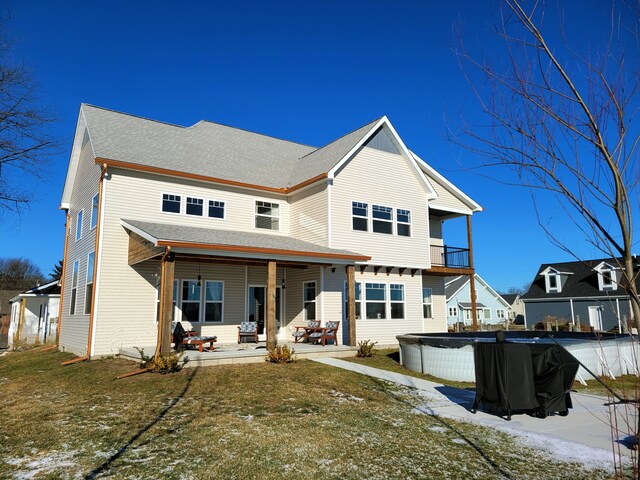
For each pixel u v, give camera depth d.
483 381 8.20
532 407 7.79
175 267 15.99
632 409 8.13
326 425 7.30
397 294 19.16
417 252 19.64
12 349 24.86
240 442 6.41
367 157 18.77
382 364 13.72
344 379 11.05
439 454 5.99
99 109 18.62
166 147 17.95
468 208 22.73
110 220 14.84
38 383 11.38
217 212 17.23
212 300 16.67
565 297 34.31
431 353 12.24
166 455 5.92
